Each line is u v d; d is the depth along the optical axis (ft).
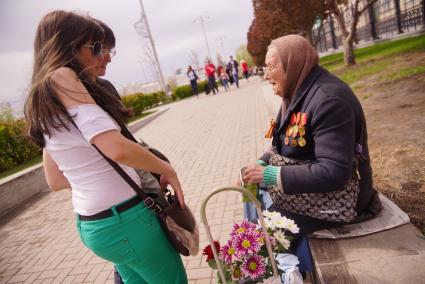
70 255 13.25
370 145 13.37
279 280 5.74
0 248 15.47
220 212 13.44
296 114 6.48
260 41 83.25
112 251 5.32
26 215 18.99
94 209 5.11
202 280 9.80
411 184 9.43
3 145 27.81
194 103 60.34
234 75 70.13
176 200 5.58
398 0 50.31
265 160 8.06
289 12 54.29
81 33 4.92
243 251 5.74
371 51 48.29
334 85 6.06
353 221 6.97
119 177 5.14
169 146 27.55
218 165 19.61
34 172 22.66
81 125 4.55
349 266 5.99
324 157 5.80
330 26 86.48
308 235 6.92
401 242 6.26
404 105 17.34
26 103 4.82
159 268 5.66
